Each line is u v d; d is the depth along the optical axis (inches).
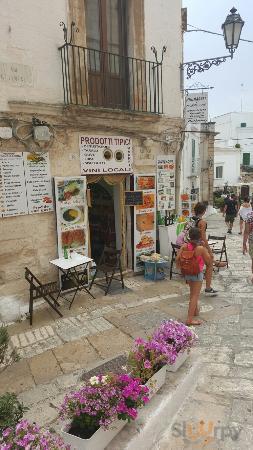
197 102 380.5
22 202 241.4
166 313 240.5
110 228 341.1
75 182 264.7
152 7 301.6
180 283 303.3
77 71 256.7
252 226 293.4
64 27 242.2
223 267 350.6
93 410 112.1
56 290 242.2
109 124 281.0
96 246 360.8
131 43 295.6
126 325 223.6
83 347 198.5
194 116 383.2
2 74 224.5
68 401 117.4
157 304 257.1
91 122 269.9
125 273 319.0
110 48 291.7
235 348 189.6
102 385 116.6
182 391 148.2
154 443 126.6
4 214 234.1
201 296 269.6
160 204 332.5
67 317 239.1
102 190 343.9
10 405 115.2
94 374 169.6
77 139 265.9
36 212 249.1
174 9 317.1
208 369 171.0
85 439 107.3
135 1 289.1
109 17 288.2
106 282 294.5
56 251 264.4
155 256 312.2
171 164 334.3
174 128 334.0
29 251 249.6
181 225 342.6
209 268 265.1
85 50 258.4
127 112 280.1
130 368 139.7
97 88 286.7
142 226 321.1
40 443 96.2
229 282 304.0
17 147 236.5
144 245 325.7
